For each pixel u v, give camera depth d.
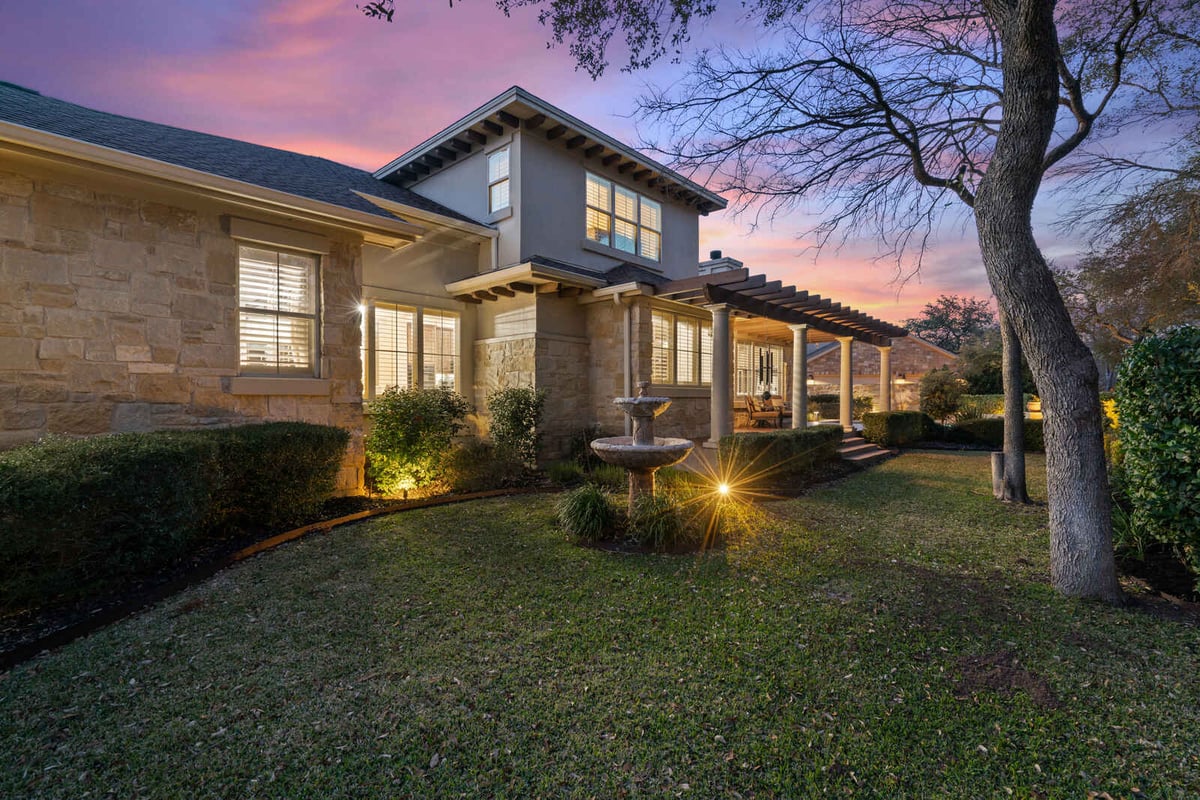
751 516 6.55
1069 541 3.96
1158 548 4.55
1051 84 3.86
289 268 6.96
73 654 3.00
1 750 2.20
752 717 2.46
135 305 5.79
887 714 2.48
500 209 10.34
